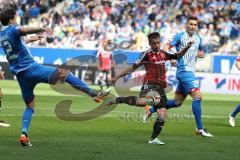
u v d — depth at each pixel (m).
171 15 82.00
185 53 28.31
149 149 24.00
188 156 22.58
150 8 83.12
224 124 34.44
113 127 31.06
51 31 23.92
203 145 25.53
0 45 24.45
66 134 27.80
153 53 25.92
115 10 83.19
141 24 80.56
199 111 28.97
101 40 74.25
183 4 82.81
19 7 84.94
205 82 63.47
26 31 23.44
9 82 67.69
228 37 76.00
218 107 46.56
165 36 74.88
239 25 77.38
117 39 73.38
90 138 26.70
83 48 70.62
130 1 84.31
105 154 22.47
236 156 22.86
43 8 85.56
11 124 30.89
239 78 62.22
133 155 22.45
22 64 23.92
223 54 68.00
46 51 71.94
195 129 31.17
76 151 22.97
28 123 24.09
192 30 29.97
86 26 78.25
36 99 47.59
